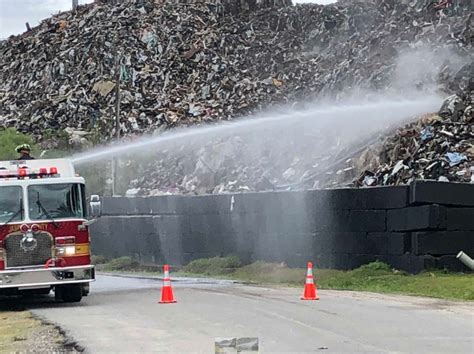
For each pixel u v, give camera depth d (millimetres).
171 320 16734
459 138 33125
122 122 58375
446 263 23141
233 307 18891
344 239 25672
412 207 23453
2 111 67250
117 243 37375
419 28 48812
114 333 15047
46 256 20375
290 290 23312
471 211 23391
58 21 79188
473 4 49500
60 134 57812
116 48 68188
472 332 14586
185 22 70625
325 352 12648
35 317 18453
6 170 20688
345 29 63500
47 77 69750
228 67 64125
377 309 17984
